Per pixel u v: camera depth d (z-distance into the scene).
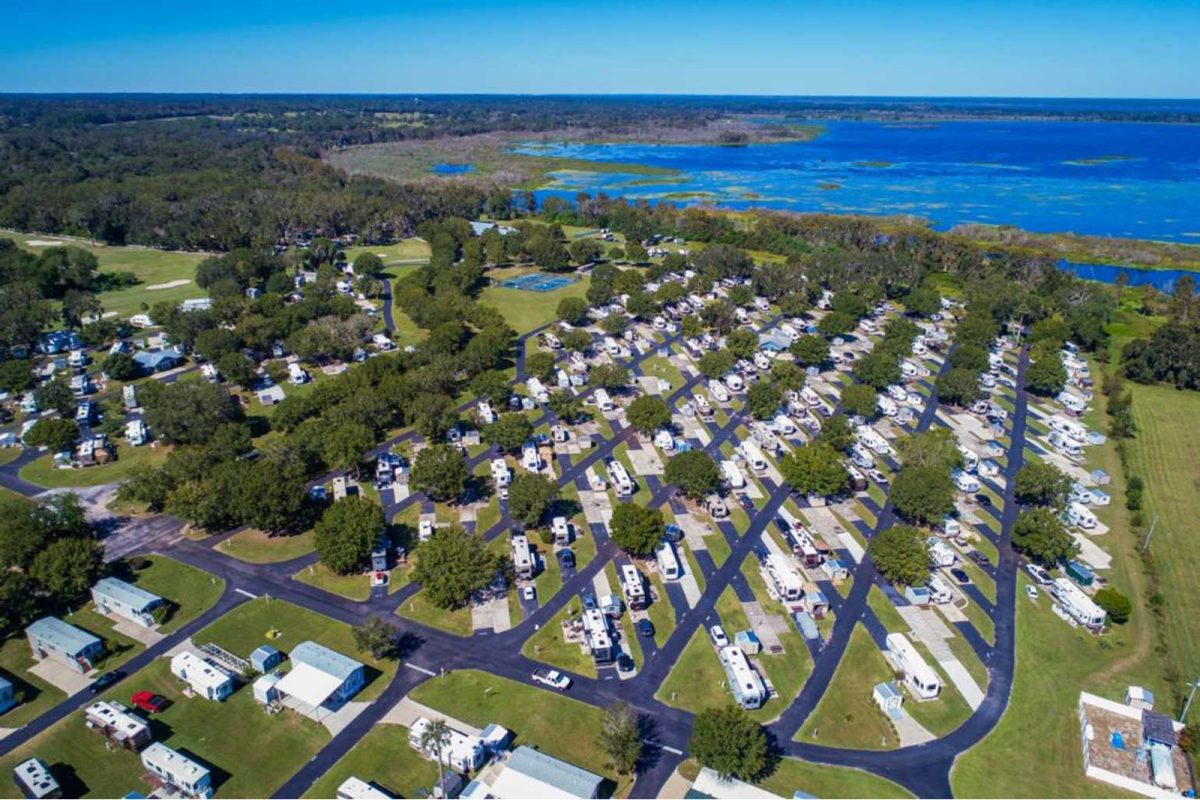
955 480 140.25
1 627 100.62
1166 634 104.56
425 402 152.25
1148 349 194.00
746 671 92.44
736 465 148.00
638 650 99.44
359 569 115.75
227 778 79.62
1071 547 114.44
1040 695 93.06
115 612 105.25
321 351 195.75
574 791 75.06
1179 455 156.50
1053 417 169.62
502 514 130.88
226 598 108.56
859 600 109.56
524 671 95.25
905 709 90.25
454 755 80.12
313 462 145.25
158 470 130.62
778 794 78.38
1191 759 82.50
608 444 156.88
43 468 145.62
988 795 78.88
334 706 89.38
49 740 84.31
